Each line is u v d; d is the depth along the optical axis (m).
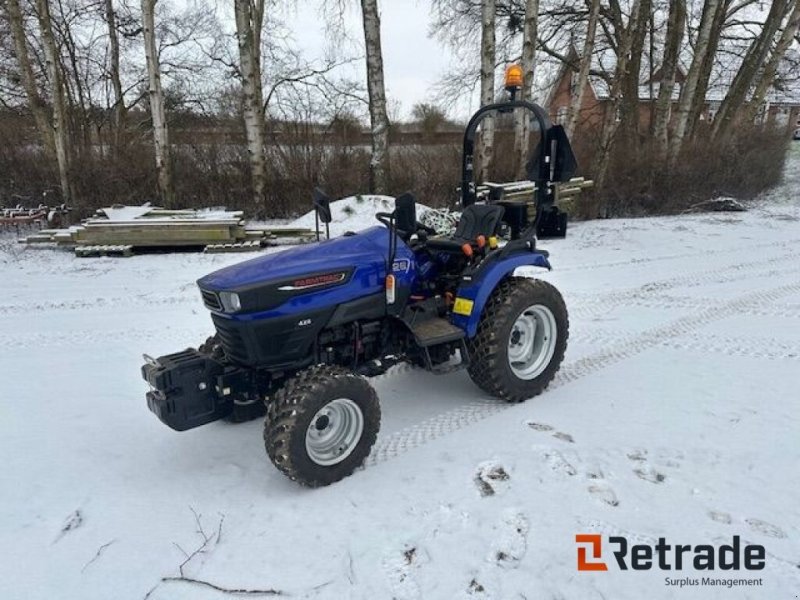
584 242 9.34
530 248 3.83
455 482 2.90
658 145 13.15
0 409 3.74
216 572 2.34
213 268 7.57
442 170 11.88
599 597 2.21
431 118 16.03
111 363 4.50
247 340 2.90
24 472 3.05
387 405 3.76
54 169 11.37
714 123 16.48
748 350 4.58
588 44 11.64
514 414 3.60
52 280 7.02
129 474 3.04
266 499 2.81
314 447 2.88
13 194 11.38
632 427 3.40
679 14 12.99
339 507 2.73
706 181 13.50
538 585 2.26
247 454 3.21
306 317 2.96
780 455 3.10
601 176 11.88
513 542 2.48
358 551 2.44
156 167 11.06
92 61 16.52
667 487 2.84
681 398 3.77
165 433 3.44
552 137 3.57
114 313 5.74
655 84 21.86
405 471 3.01
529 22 10.60
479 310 3.46
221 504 2.78
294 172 11.52
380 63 10.55
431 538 2.51
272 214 11.44
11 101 14.48
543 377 3.81
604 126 12.75
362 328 3.22
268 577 2.31
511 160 12.20
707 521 2.60
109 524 2.65
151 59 9.93
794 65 20.12
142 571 2.36
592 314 5.56
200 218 8.99
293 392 2.75
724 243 9.11
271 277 2.86
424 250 3.64
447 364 4.04
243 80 10.59
